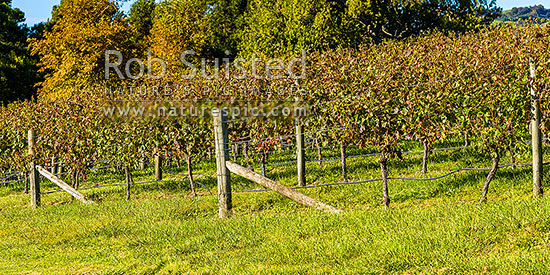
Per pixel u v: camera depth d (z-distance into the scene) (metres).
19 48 45.72
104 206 11.57
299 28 32.25
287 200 10.29
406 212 7.57
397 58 12.89
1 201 14.56
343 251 6.23
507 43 10.70
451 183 9.58
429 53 13.54
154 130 12.67
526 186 8.56
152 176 16.02
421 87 9.55
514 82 8.16
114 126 13.18
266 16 34.31
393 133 8.81
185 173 15.62
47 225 10.35
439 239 5.94
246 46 35.84
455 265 5.21
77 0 27.48
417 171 11.42
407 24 36.97
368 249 6.16
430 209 7.48
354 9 33.03
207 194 12.36
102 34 26.44
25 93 43.81
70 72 27.05
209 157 17.67
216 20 45.66
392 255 5.80
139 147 12.73
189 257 7.05
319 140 13.27
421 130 8.91
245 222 8.43
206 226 8.54
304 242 6.88
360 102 9.02
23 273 7.04
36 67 46.22
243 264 6.41
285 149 16.30
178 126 12.57
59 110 15.35
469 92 8.66
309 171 13.05
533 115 7.68
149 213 10.27
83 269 7.05
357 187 10.51
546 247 5.29
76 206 11.96
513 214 6.18
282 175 13.09
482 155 11.34
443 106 8.84
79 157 13.99
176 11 37.66
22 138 15.80
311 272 5.71
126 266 6.95
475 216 6.47
